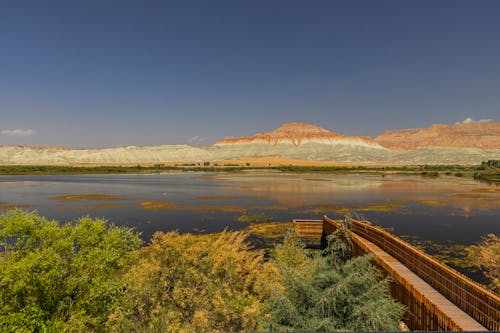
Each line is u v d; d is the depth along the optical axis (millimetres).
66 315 11125
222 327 9734
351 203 53500
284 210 46719
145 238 30766
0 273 10695
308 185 87500
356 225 24281
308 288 9047
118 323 10539
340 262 10148
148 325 10508
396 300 14023
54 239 12570
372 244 19953
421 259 13711
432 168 165875
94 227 13648
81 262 12172
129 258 13992
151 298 11133
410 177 121062
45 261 10883
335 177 122750
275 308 8883
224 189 76812
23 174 138250
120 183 95062
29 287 10516
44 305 11039
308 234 31484
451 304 11078
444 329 10109
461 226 35531
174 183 95125
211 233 32875
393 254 16969
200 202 54625
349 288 8922
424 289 12367
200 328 9727
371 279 9273
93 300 11766
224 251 13695
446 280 11742
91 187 81750
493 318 9133
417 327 12047
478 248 26344
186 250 13047
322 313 8570
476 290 10000
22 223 12125
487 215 42094
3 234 12031
